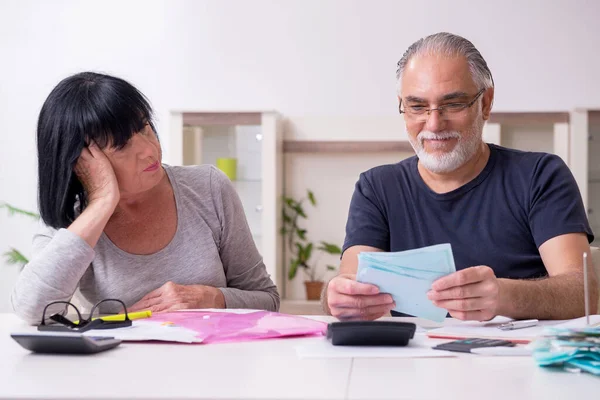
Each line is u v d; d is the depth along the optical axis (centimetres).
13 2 427
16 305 148
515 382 90
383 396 83
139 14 421
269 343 120
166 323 134
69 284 148
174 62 418
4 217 426
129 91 161
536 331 130
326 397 82
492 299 131
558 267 165
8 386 88
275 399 82
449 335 125
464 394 84
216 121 383
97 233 152
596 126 365
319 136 404
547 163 180
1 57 428
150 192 175
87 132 155
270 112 380
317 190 404
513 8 393
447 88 175
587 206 365
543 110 380
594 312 160
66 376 94
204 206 181
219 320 138
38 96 426
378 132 400
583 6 390
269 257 383
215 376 93
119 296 171
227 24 414
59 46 425
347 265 188
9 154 427
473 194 183
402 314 189
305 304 387
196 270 175
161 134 418
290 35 409
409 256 129
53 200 161
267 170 382
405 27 400
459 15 396
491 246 179
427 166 181
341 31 404
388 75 401
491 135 373
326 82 405
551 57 392
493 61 395
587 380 91
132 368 99
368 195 192
